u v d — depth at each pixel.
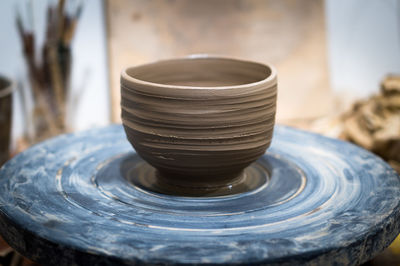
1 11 2.40
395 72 2.99
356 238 0.89
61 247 0.87
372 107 2.32
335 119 2.56
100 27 2.59
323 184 1.14
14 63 2.49
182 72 1.32
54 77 2.44
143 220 0.97
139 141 1.08
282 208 1.03
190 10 2.62
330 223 0.95
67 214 0.99
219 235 0.91
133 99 1.05
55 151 1.32
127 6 2.56
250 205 1.05
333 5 2.80
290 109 2.77
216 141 1.03
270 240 0.89
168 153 1.05
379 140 2.17
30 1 2.41
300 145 1.38
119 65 2.60
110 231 0.92
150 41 2.61
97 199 1.07
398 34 2.93
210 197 1.09
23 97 2.54
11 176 1.15
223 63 1.32
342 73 2.91
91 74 2.64
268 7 2.69
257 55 2.71
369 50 2.92
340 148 1.35
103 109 2.71
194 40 2.64
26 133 2.59
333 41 2.86
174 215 1.00
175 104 1.00
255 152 1.08
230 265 0.82
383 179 1.15
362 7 2.84
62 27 2.38
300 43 2.74
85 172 1.22
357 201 1.04
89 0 2.53
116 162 1.29
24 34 2.40
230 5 2.65
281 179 1.19
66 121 2.56
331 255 0.86
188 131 1.01
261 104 1.04
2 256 1.52
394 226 0.98
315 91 2.79
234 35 2.67
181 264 0.82
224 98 1.00
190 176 1.10
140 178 1.20
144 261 0.83
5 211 0.98
